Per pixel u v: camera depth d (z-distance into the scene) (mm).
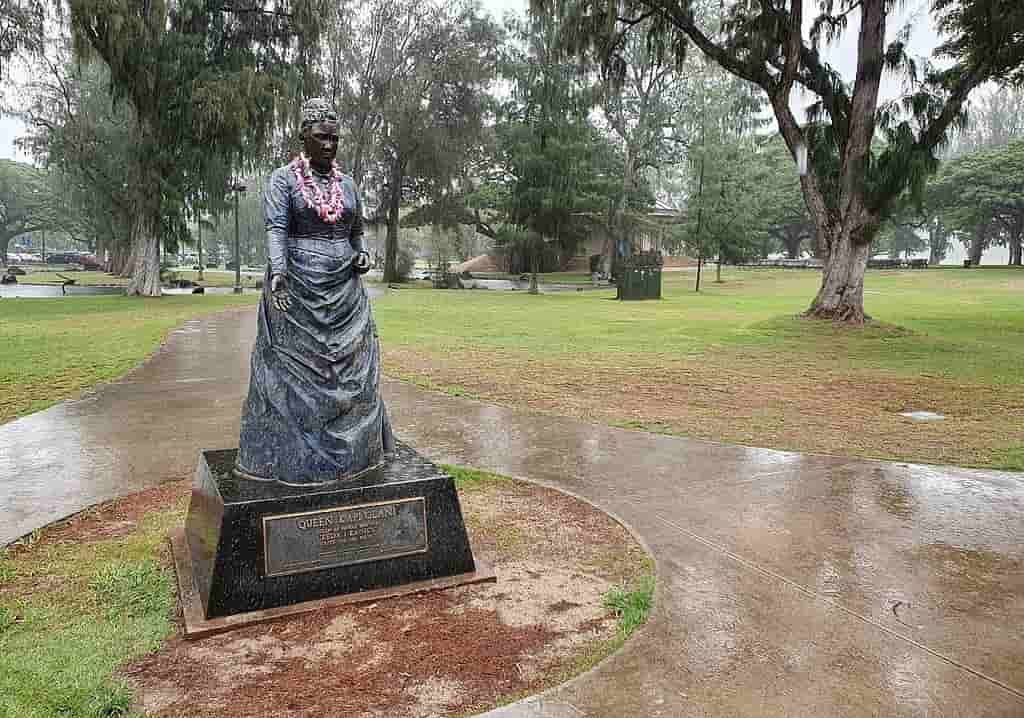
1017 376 11977
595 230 53406
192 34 27766
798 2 17844
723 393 10242
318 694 2914
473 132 43219
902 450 6980
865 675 3076
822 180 19484
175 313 22750
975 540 4629
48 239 121562
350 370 3967
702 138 39906
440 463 6348
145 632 3381
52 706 2779
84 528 4734
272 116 28547
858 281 18719
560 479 5922
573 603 3730
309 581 3648
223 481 3820
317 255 3898
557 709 2814
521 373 11742
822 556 4355
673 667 3117
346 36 38750
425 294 35906
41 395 9367
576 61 31547
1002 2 16125
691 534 4711
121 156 35125
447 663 3150
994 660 3205
